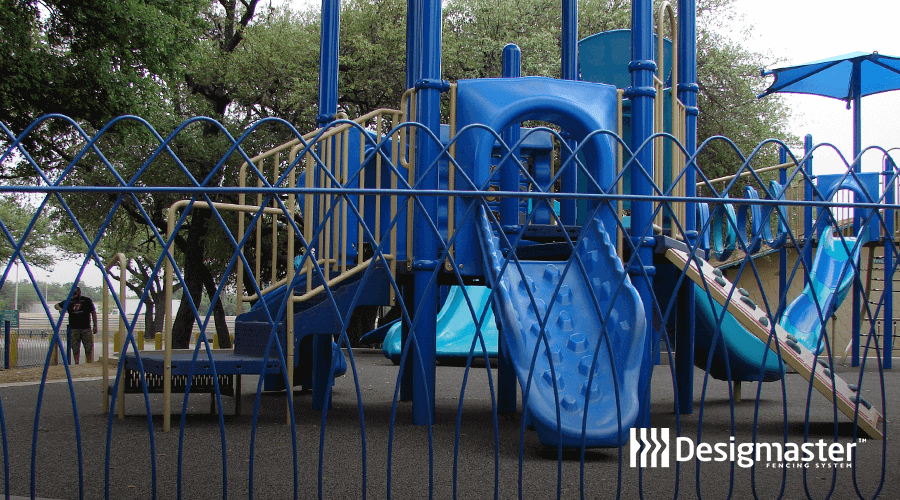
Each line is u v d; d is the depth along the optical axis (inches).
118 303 110.1
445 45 723.4
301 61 734.5
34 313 2477.9
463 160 237.9
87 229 829.8
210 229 791.1
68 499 139.2
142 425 235.9
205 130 764.0
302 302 286.8
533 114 241.0
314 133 264.7
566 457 183.3
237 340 275.4
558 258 250.2
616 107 248.5
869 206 137.7
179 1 540.1
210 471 164.1
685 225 276.5
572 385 188.5
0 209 1476.4
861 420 208.4
